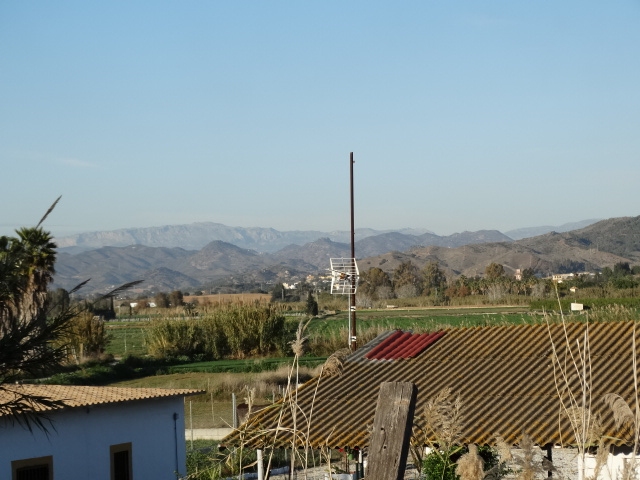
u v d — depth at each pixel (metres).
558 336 22.11
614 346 20.06
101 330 61.06
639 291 61.97
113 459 26.19
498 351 22.03
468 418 17.14
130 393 27.39
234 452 8.03
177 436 28.69
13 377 7.46
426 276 184.75
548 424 16.05
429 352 23.14
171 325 67.69
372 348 24.12
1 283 7.31
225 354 67.25
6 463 23.03
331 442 16.67
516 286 122.25
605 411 14.69
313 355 55.50
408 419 4.86
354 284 34.53
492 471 5.31
